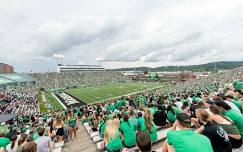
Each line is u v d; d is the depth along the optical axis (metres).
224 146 4.77
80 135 15.43
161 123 10.70
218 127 4.93
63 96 70.31
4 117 25.30
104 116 12.40
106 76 149.25
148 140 3.92
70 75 135.12
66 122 16.58
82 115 24.34
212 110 5.94
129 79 153.75
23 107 44.94
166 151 4.56
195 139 3.89
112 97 65.06
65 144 12.66
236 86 17.61
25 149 5.23
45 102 57.28
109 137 7.12
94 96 68.56
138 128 8.25
